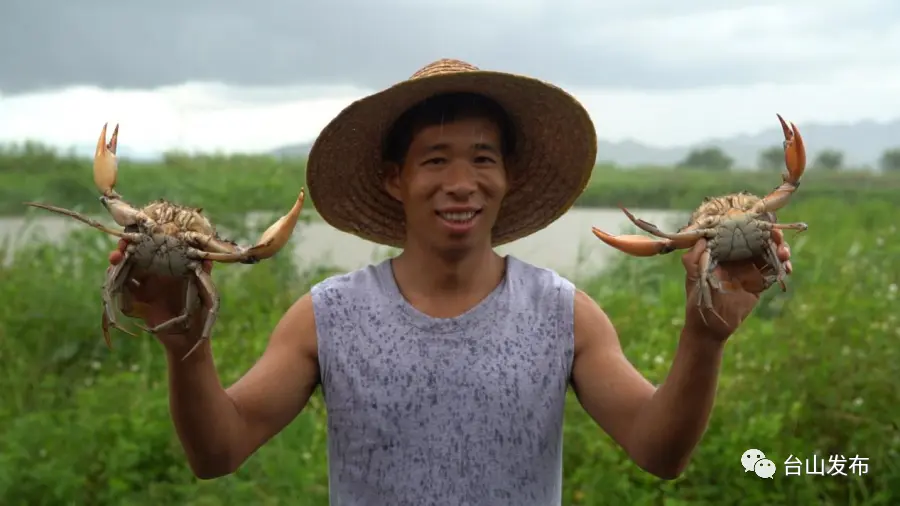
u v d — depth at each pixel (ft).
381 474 6.80
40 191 44.14
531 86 7.07
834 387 15.39
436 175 6.88
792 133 6.22
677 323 20.11
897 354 15.92
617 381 6.93
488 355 6.83
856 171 89.71
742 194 6.32
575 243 36.99
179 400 6.32
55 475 13.32
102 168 6.19
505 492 6.77
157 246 5.89
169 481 14.17
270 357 7.08
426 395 6.77
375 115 7.22
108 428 14.52
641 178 81.30
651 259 27.91
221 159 58.85
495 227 8.34
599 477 13.89
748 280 6.22
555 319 7.03
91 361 19.70
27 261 23.99
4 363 18.90
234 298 22.66
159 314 6.16
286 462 13.85
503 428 6.77
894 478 13.99
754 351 17.51
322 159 7.58
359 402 6.84
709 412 6.50
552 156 7.83
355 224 8.20
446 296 7.07
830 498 14.11
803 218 37.86
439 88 6.94
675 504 13.16
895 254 26.30
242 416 6.80
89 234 24.49
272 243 5.91
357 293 7.11
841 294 19.57
